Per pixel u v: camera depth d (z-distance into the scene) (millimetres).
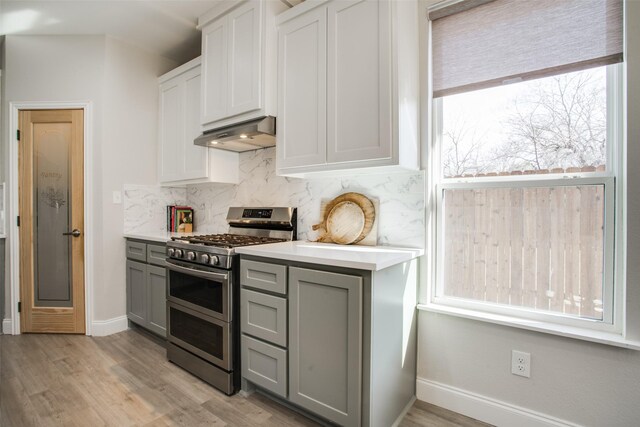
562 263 1512
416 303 1834
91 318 2701
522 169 1615
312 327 1520
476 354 1673
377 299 1398
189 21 2531
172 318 2229
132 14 2436
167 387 1922
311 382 1531
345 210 2107
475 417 1664
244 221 2557
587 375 1403
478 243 1734
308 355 1538
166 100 2984
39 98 2717
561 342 1456
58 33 2701
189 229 3158
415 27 1786
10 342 2551
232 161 2781
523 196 1607
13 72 2709
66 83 2721
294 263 1594
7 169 2709
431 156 1840
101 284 2709
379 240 1994
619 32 1352
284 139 2020
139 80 2955
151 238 2506
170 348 2234
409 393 1771
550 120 1544
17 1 2270
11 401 1767
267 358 1694
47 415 1651
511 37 1599
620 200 1372
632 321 1313
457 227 1797
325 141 1811
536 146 1578
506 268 1653
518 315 1605
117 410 1699
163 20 2516
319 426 1588
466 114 1772
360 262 1349
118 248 2811
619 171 1375
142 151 2986
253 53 2086
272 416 1666
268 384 1690
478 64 1690
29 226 2719
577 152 1479
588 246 1451
